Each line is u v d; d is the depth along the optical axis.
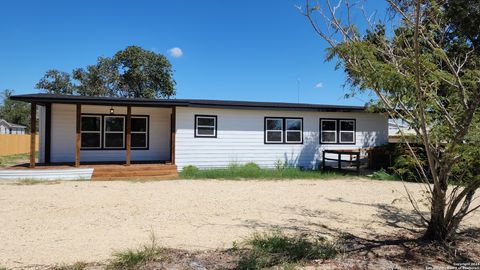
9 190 9.72
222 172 13.59
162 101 13.73
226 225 6.10
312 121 16.58
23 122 57.94
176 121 14.54
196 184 11.33
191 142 14.77
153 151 16.05
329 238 5.34
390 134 19.06
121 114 15.55
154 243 4.93
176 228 5.87
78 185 10.87
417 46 4.06
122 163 14.50
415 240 5.23
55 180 12.05
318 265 4.22
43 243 4.96
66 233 5.50
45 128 14.53
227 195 9.26
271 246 4.62
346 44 4.60
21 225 5.97
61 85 39.16
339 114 16.95
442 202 4.97
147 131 15.95
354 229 5.93
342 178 13.35
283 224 6.21
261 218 6.68
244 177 13.14
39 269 3.97
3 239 5.14
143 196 8.97
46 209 7.27
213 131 15.11
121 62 36.88
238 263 4.12
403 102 4.72
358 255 4.59
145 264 4.16
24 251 4.60
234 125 15.45
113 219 6.48
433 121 4.95
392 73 4.20
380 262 4.35
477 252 4.76
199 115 14.89
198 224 6.16
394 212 7.36
